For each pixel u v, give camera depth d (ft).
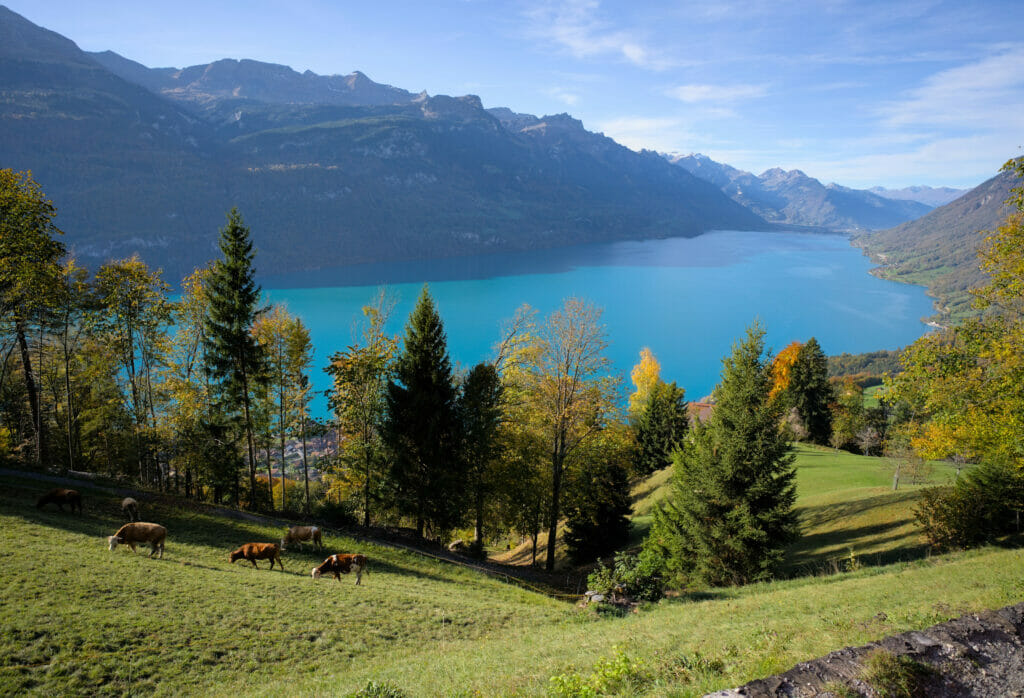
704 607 59.26
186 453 118.42
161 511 89.20
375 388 114.21
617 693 28.07
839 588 58.54
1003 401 60.70
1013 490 77.61
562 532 152.25
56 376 141.08
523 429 113.60
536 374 109.70
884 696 22.95
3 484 87.51
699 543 80.94
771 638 35.73
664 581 84.84
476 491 113.80
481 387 108.17
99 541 67.62
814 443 240.32
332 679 41.06
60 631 42.42
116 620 45.98
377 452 111.55
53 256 104.53
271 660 45.47
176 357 124.16
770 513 75.92
